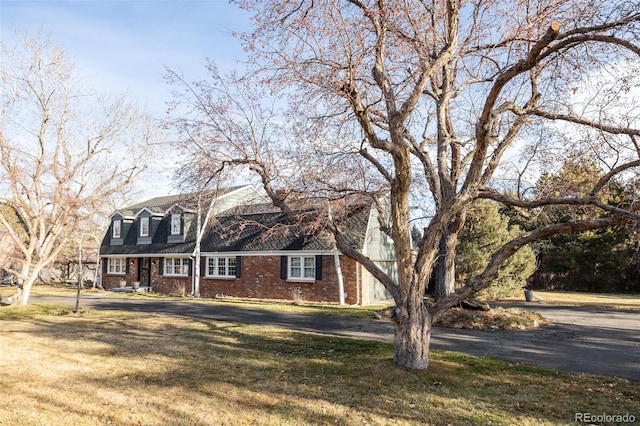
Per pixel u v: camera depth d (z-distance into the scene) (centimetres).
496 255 794
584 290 3150
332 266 2258
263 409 611
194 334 1206
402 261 794
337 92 757
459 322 1363
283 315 1631
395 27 866
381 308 1911
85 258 3841
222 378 762
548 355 963
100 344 1062
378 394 669
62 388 700
